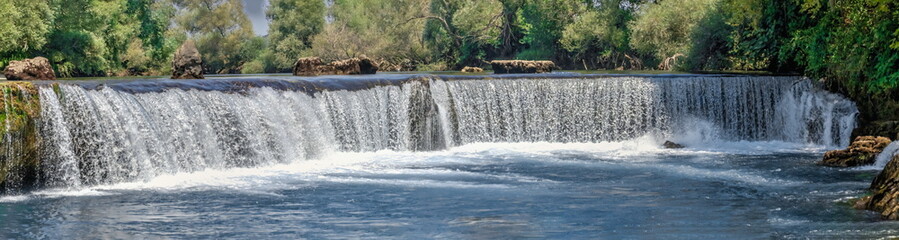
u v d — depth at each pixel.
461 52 80.38
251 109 21.22
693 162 22.14
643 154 24.11
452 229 13.31
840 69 26.94
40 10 47.12
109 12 53.94
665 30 50.91
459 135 25.77
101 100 18.23
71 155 17.52
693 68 40.97
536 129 26.95
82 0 50.88
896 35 24.11
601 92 27.23
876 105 26.42
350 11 85.19
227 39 86.94
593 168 20.83
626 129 27.33
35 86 17.27
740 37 35.88
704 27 40.19
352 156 23.02
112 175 18.14
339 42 80.19
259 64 86.19
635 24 57.84
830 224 13.41
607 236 12.73
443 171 20.17
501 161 22.23
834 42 26.86
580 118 27.14
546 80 27.08
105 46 53.25
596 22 61.06
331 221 13.96
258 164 21.02
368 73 36.47
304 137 22.36
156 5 84.88
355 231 13.16
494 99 26.55
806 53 28.94
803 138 27.91
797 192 16.83
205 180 18.47
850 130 26.84
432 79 25.53
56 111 17.45
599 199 16.12
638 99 27.36
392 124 24.55
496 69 46.75
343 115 23.53
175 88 19.97
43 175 17.23
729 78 28.02
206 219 14.06
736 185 17.92
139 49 63.09
